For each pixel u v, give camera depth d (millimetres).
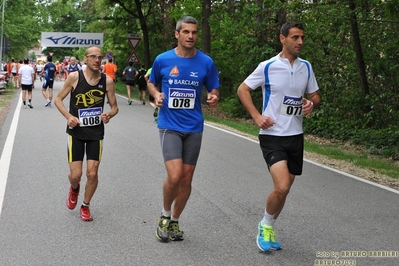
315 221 8539
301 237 7703
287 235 7785
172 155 7004
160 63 7055
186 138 7145
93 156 8031
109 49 64250
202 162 13250
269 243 6977
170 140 7035
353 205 9664
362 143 19297
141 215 8500
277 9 20594
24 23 74625
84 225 7938
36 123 19328
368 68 21266
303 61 7000
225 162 13352
